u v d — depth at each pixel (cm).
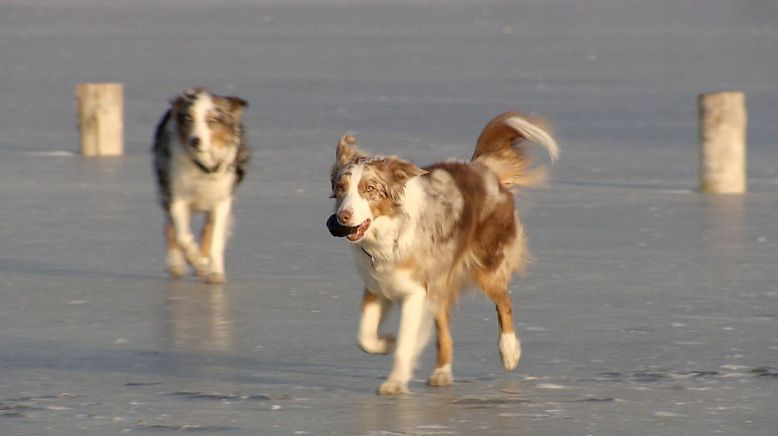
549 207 2105
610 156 2734
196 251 1575
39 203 2114
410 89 4344
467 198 1116
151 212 2036
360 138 2984
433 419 986
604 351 1214
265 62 5769
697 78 4694
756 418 988
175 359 1188
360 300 1445
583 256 1698
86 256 1706
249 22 10475
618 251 1731
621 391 1072
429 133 3073
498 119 1204
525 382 1105
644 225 1933
